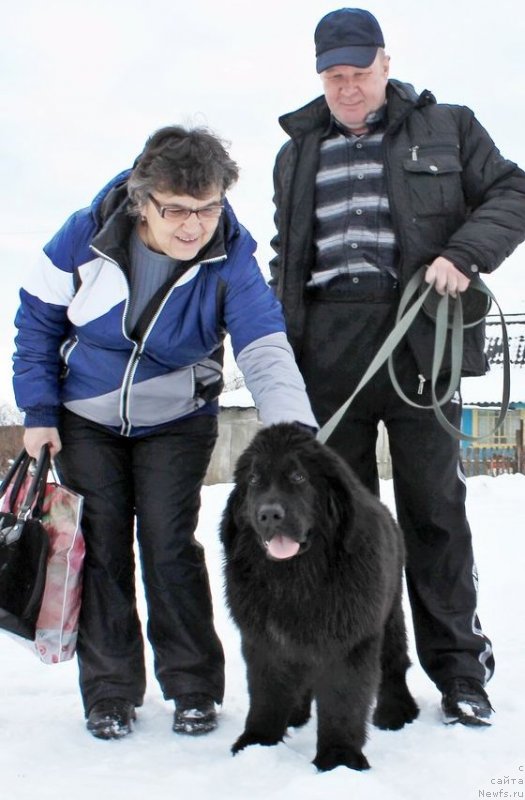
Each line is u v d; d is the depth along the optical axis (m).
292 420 3.69
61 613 3.85
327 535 3.41
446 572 4.30
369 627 3.43
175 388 3.98
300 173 4.40
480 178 4.27
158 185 3.47
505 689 4.49
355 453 4.48
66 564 3.85
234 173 3.68
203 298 3.81
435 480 4.29
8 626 3.70
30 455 4.00
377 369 3.99
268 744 3.63
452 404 4.32
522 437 22.41
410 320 3.97
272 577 3.47
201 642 4.04
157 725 4.03
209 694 3.99
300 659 3.51
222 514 3.68
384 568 3.52
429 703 4.39
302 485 3.37
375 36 4.15
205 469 4.12
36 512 3.86
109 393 3.93
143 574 4.07
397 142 4.24
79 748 3.69
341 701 3.46
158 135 3.55
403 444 4.36
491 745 3.77
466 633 4.25
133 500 4.14
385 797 3.02
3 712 4.17
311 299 4.43
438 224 4.22
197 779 3.30
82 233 3.78
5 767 3.43
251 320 3.86
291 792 3.03
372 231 4.27
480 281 4.18
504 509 11.77
